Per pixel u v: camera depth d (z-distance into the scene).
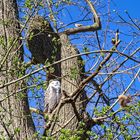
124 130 8.02
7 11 9.23
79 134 8.19
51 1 9.45
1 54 8.55
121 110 7.88
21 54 8.84
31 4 8.65
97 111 7.97
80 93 8.75
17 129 7.79
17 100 8.36
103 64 8.28
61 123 9.04
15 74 8.38
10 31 9.00
